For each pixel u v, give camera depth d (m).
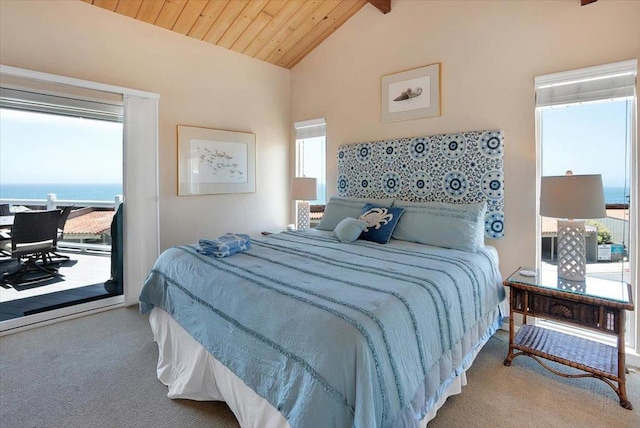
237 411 1.52
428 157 3.09
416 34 3.19
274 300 1.43
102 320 2.81
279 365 1.28
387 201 3.12
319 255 2.19
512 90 2.67
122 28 3.03
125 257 3.09
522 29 2.61
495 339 2.53
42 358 2.20
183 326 1.85
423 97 3.15
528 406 1.76
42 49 2.63
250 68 4.01
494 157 2.74
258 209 4.15
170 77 3.36
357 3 3.49
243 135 3.96
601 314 1.83
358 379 1.10
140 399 1.79
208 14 3.20
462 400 1.80
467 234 2.46
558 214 1.99
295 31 3.67
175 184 3.44
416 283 1.61
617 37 2.23
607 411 1.72
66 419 1.64
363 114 3.62
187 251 2.19
